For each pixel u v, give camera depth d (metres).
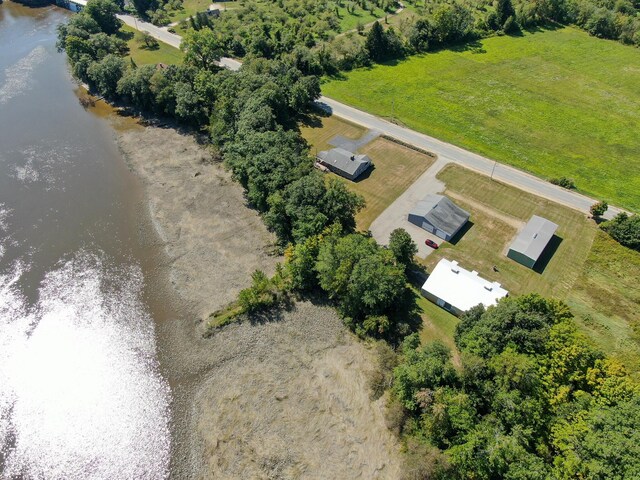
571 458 43.62
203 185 94.19
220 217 86.25
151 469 52.00
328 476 50.94
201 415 56.75
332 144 103.75
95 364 62.28
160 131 111.62
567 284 72.19
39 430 55.28
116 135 110.19
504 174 95.25
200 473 51.50
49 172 97.12
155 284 73.44
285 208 76.12
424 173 95.31
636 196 89.75
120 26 160.38
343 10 170.62
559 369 50.09
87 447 53.91
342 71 135.75
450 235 78.69
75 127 112.81
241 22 155.62
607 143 105.31
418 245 78.69
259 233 82.62
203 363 62.47
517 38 159.12
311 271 69.44
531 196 89.38
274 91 102.56
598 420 45.16
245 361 62.59
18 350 63.66
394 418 53.78
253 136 88.75
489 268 74.56
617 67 140.50
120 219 85.88
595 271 74.25
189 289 72.50
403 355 60.84
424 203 84.00
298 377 60.53
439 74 134.38
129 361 62.69
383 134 107.31
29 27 169.88
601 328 65.56
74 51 127.94
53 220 85.12
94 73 119.31
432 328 65.69
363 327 65.12
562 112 116.88
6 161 99.75
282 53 134.62
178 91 108.25
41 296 71.19
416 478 46.56
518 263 75.62
